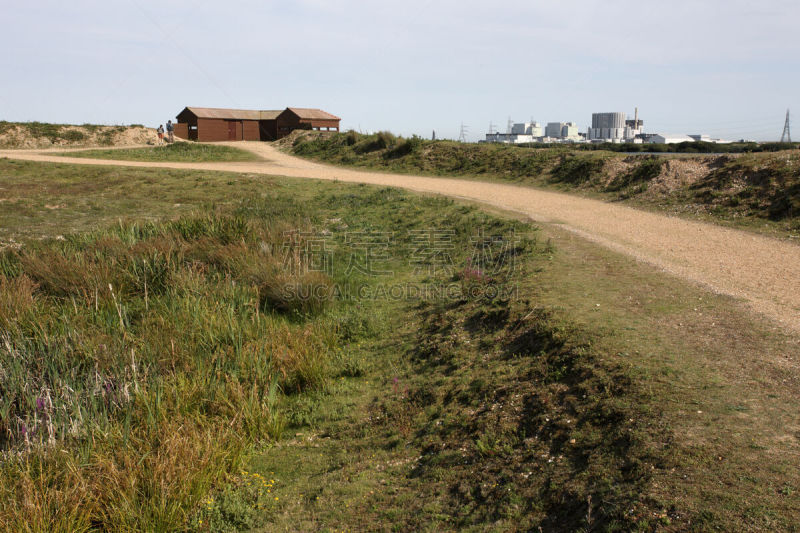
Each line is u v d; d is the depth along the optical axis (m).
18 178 26.50
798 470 4.29
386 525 5.18
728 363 6.40
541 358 7.53
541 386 6.84
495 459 5.79
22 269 12.66
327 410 8.17
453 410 7.16
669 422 5.27
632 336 7.45
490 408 6.87
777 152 18.39
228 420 7.45
